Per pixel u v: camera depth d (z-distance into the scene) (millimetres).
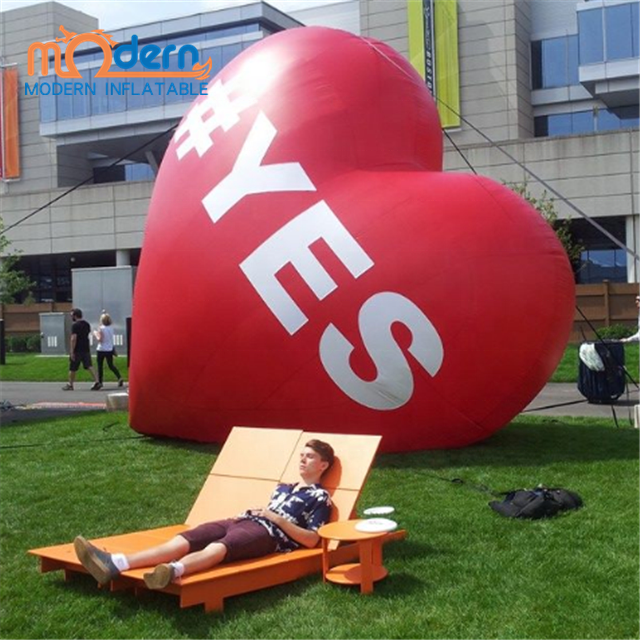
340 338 7793
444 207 7969
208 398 8586
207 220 8414
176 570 4363
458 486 7121
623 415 11680
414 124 8945
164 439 9711
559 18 36781
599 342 13094
